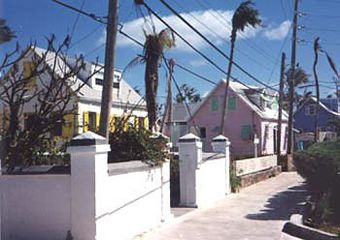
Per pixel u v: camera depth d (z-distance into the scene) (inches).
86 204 393.1
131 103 1208.8
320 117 2751.0
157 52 792.9
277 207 701.3
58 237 400.2
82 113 1047.6
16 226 409.7
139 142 508.4
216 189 783.1
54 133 477.4
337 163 685.9
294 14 1731.1
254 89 1996.8
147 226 498.0
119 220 435.5
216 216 609.3
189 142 679.7
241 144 2055.9
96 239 391.5
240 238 487.2
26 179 409.7
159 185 530.0
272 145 2164.1
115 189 429.1
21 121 458.6
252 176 1063.6
